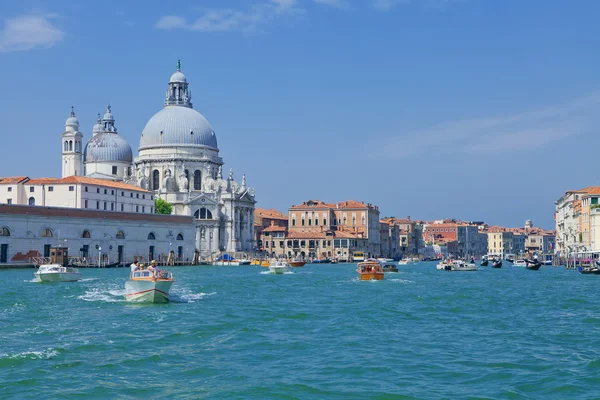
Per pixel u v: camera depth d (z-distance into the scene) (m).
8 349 47.28
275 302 77.88
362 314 66.50
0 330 55.34
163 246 198.25
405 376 40.53
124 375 40.69
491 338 52.75
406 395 36.59
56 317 63.31
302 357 45.66
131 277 77.00
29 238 159.25
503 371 41.62
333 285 108.00
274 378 40.03
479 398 36.06
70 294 85.25
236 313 66.94
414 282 117.62
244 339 51.94
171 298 78.38
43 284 102.75
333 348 48.59
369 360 44.62
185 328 56.75
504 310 71.06
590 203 186.38
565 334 54.50
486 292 93.94
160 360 44.59
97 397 36.31
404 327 58.31
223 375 40.75
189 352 47.12
